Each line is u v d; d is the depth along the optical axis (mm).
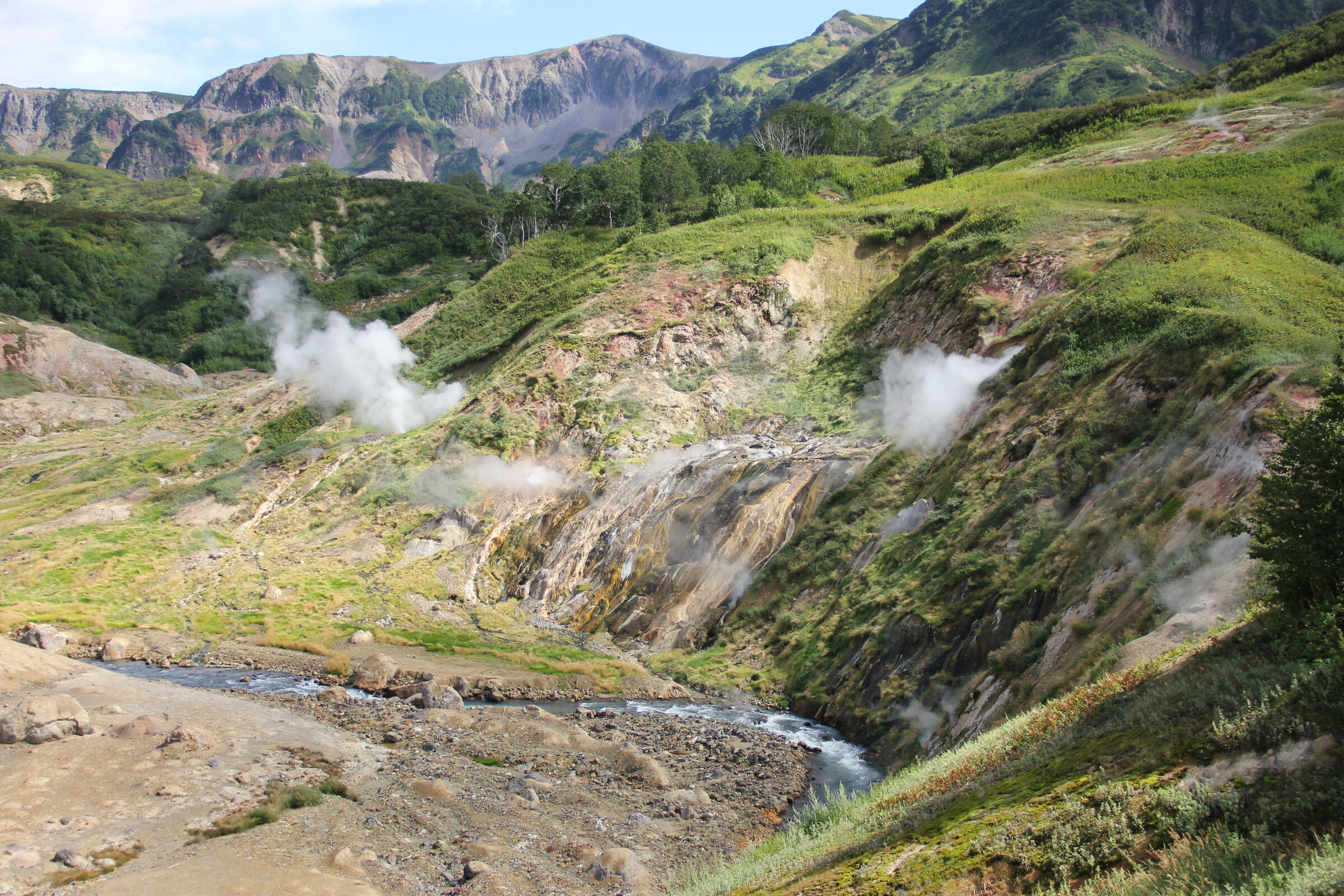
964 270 45344
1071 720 13117
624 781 21250
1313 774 8133
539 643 35281
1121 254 37938
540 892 15070
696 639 34219
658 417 47594
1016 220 47062
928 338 43938
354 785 19984
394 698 28906
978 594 24391
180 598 39969
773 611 33156
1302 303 28078
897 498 34375
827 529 34875
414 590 40469
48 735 20438
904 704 23766
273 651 34344
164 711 24141
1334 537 10609
